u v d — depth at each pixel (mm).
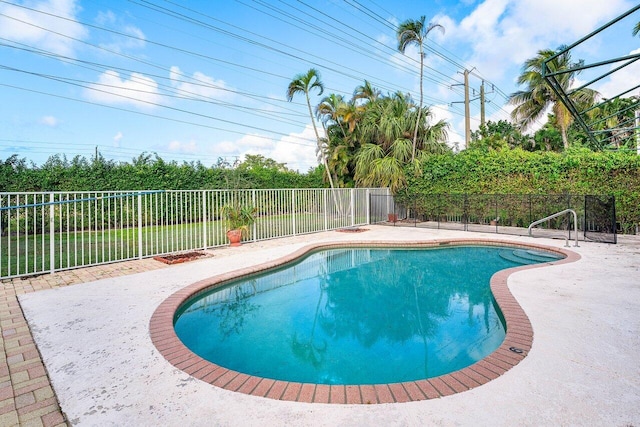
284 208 11680
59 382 2744
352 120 16250
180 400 2482
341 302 5762
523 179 12758
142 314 4301
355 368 3551
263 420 2234
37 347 3379
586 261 7066
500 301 4586
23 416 2316
